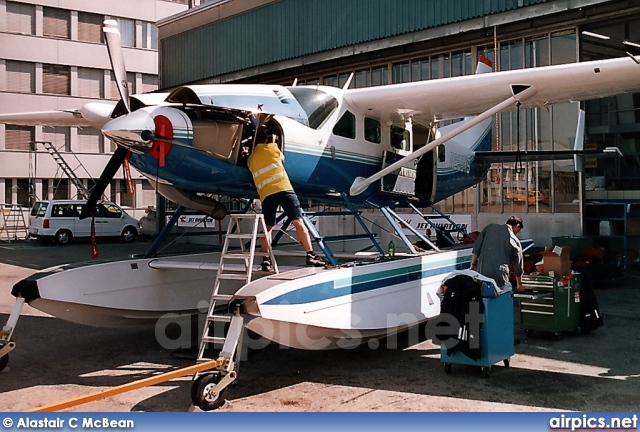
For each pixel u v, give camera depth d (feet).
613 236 35.83
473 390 14.92
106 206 64.90
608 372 16.42
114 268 19.39
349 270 17.08
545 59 36.70
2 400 14.28
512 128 39.14
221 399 13.71
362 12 43.52
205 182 18.03
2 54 89.35
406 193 25.22
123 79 17.71
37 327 22.70
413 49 41.65
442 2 39.24
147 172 17.56
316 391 14.96
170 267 19.90
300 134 19.42
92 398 11.78
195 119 17.17
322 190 21.31
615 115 46.91
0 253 52.16
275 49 49.73
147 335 21.49
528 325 20.56
